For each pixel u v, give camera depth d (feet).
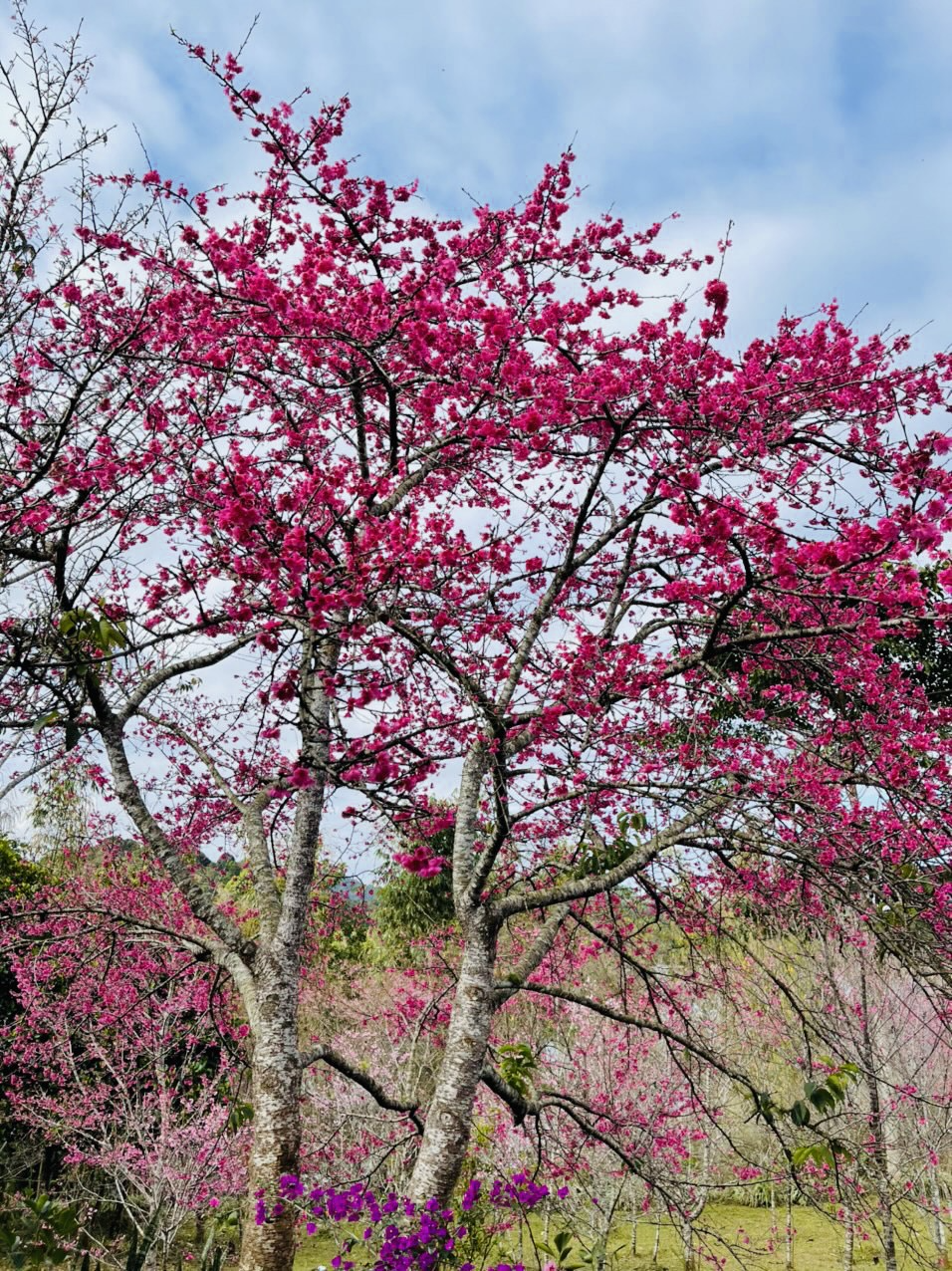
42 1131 34.81
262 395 22.22
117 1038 32.27
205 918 18.99
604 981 32.48
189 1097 35.35
